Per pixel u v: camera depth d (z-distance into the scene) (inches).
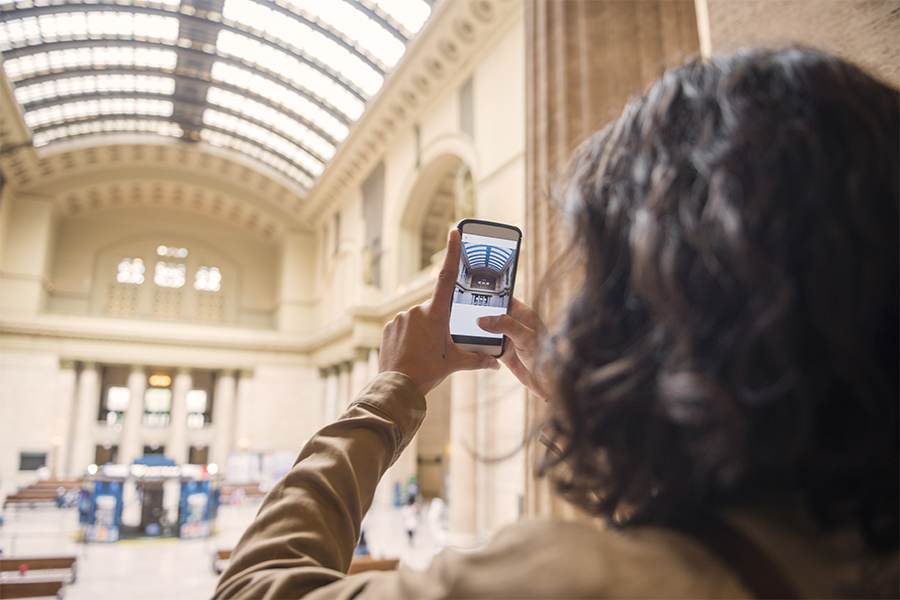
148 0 861.8
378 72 869.2
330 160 1071.6
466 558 16.4
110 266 1251.2
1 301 1085.8
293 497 23.8
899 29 50.6
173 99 1091.9
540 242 141.6
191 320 1284.4
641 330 17.5
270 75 989.2
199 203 1320.1
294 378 1256.2
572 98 148.9
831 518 16.2
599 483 18.4
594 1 154.4
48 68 963.3
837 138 16.5
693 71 20.4
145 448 1183.6
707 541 16.3
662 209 16.8
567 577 14.6
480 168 623.2
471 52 669.3
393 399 27.9
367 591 17.9
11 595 347.6
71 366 1119.0
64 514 824.3
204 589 437.7
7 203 1098.1
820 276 14.8
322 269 1224.8
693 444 15.6
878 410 15.1
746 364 14.3
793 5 59.6
